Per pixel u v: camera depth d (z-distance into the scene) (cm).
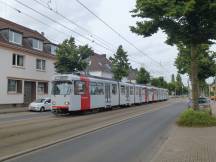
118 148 1359
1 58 4175
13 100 4397
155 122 2472
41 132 1855
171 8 1916
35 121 2511
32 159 1130
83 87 3269
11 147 1365
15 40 4503
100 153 1245
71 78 3095
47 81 5172
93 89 3500
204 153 1176
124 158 1154
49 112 3753
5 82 4247
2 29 4372
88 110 3581
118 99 4362
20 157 1168
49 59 5228
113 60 6794
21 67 4559
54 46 5469
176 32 2116
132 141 1553
